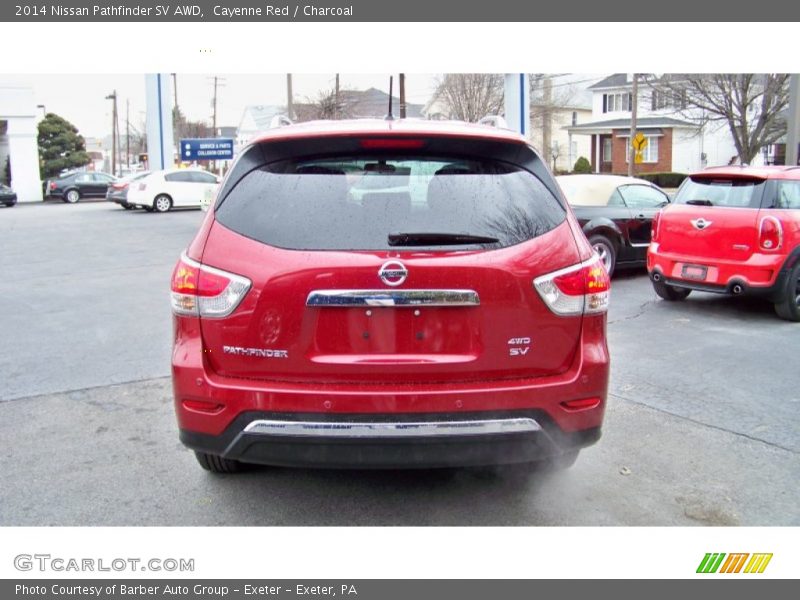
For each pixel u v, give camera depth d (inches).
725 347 270.7
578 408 129.8
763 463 167.9
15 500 149.1
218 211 130.1
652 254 345.7
